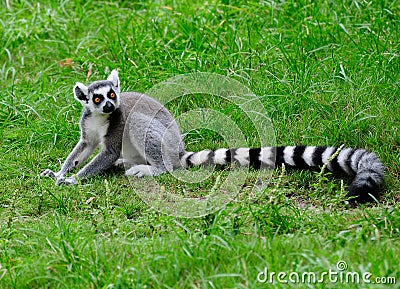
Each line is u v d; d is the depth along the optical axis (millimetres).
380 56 13461
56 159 12656
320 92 13070
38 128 13305
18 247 9031
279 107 12859
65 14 18266
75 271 8008
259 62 14367
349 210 9773
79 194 11031
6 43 17000
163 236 8953
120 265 8008
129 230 9414
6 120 13750
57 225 9359
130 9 18328
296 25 15484
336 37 14961
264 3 16656
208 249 8086
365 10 15516
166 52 15055
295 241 8250
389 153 11453
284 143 12250
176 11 16953
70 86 14781
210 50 15031
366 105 12547
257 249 7984
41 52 16750
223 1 16859
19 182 11625
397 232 8570
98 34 16922
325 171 11148
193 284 7477
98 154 12062
